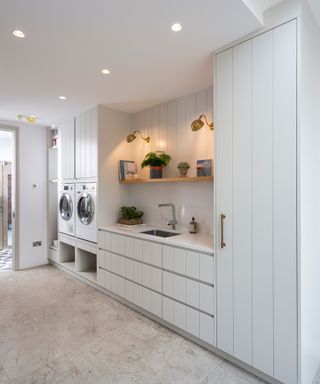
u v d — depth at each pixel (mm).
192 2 1507
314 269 1878
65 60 2201
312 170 1833
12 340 2291
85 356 2080
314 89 1866
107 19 1653
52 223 4668
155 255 2596
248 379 1838
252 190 1823
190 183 3018
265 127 1752
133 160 3748
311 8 1764
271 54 1713
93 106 3420
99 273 3375
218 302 2043
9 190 6453
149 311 2666
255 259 1814
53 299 3162
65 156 4082
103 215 3439
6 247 5969
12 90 2861
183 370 1928
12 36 1830
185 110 3037
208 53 2094
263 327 1780
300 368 1623
